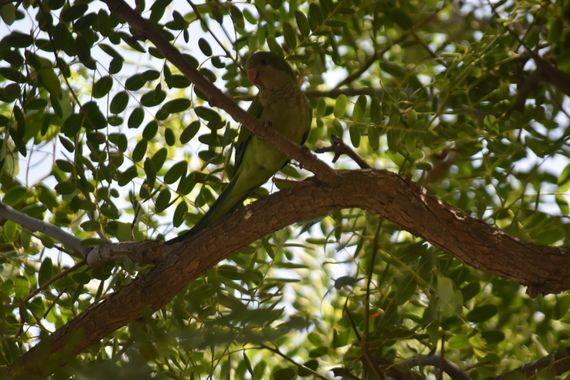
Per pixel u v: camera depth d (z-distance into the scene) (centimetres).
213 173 630
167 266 591
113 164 586
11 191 661
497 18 691
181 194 615
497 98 734
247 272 626
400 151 663
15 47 551
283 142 563
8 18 549
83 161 585
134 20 529
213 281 612
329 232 735
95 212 619
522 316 695
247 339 391
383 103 645
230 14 633
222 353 586
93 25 553
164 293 590
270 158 650
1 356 565
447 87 679
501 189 699
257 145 647
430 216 577
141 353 471
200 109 605
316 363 643
